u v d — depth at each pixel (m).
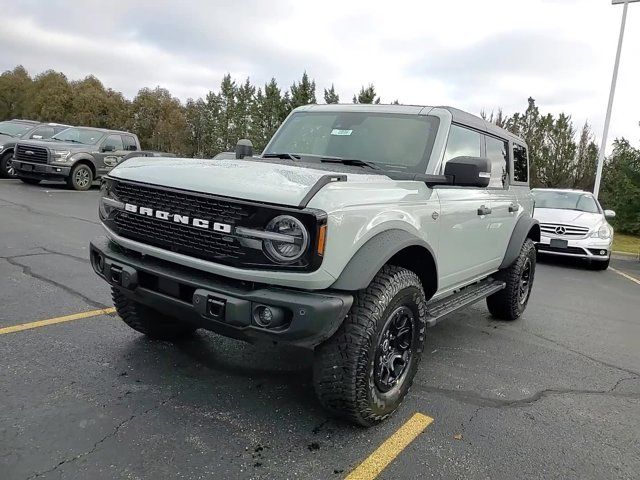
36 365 3.44
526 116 34.38
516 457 2.84
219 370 3.64
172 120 46.88
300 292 2.59
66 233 8.18
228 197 2.64
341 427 2.99
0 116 60.88
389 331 3.01
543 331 5.48
